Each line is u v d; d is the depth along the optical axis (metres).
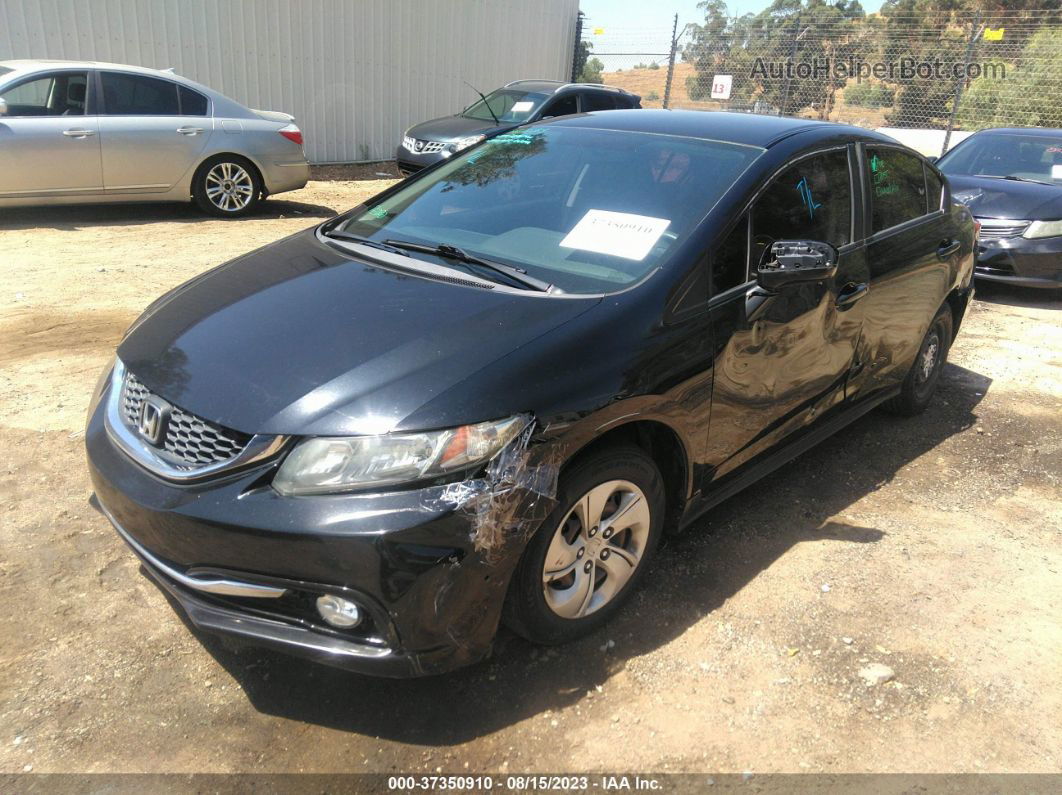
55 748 2.36
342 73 13.59
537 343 2.57
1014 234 7.74
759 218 3.28
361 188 12.53
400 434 2.28
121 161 8.60
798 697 2.71
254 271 3.26
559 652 2.83
